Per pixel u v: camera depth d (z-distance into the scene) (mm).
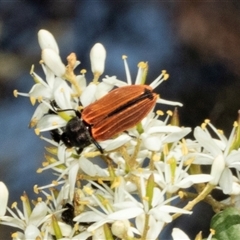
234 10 248
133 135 115
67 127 115
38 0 271
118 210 111
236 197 123
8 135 251
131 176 116
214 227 120
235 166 116
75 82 118
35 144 249
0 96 258
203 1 252
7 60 263
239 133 116
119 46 260
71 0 270
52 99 119
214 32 248
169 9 259
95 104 114
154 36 258
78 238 114
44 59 116
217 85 243
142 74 120
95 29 265
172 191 115
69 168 117
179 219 210
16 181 239
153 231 111
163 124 118
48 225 117
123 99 111
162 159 120
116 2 268
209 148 116
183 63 250
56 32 267
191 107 239
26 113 256
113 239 113
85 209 122
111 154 119
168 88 246
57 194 122
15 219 117
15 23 270
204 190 115
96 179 117
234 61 243
